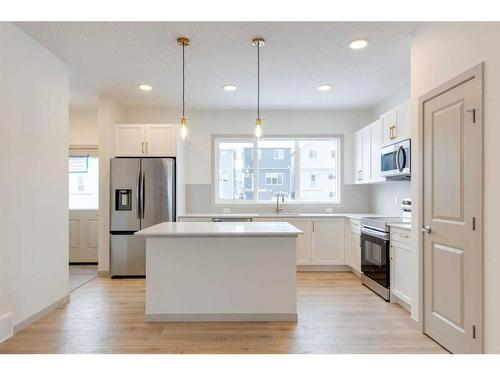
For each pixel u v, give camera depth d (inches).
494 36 75.7
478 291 80.3
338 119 217.2
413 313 112.0
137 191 181.8
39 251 118.7
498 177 74.7
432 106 100.5
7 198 102.7
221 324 115.0
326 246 193.5
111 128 188.9
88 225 219.1
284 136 216.8
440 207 96.3
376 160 173.5
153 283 117.6
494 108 75.7
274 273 118.6
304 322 116.3
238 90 175.3
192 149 215.5
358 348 96.1
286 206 216.5
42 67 122.0
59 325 113.0
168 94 182.5
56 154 130.1
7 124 102.9
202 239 118.0
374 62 138.6
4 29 101.9
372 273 153.0
